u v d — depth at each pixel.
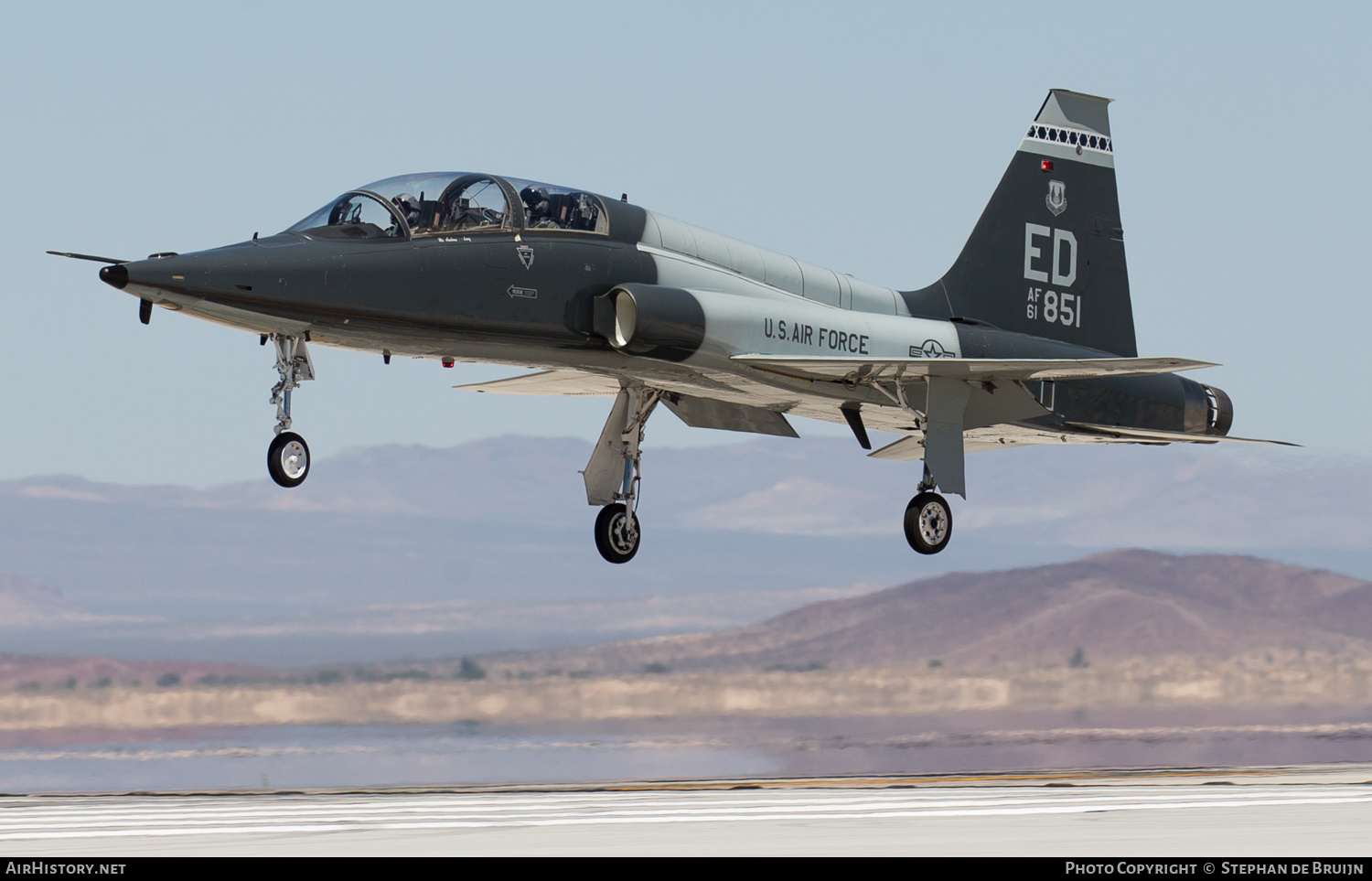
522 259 53.50
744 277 60.12
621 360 56.38
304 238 50.56
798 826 32.16
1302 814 34.22
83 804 39.84
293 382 51.53
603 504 62.78
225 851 28.36
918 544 62.34
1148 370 56.97
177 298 47.16
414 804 38.91
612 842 29.44
